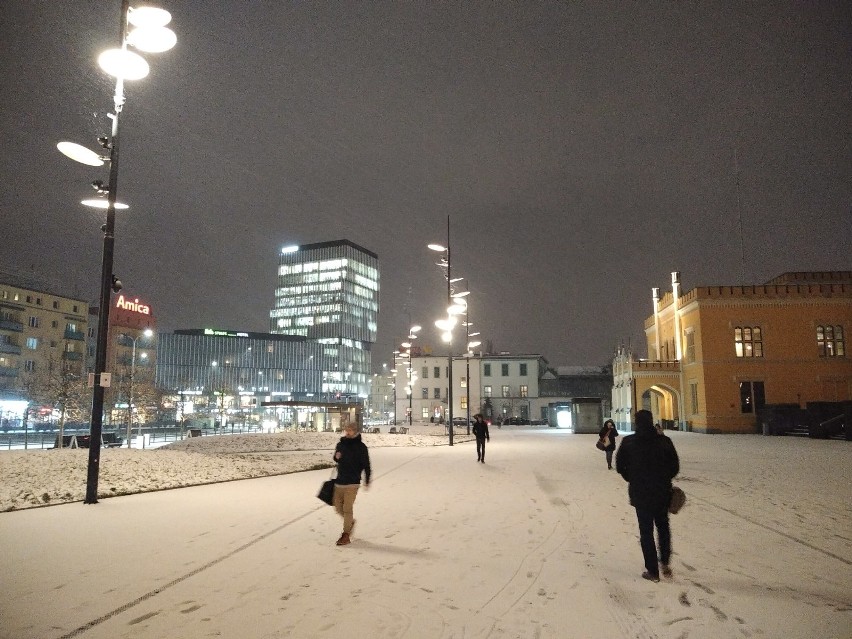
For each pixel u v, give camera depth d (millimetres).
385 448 34125
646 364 52750
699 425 48344
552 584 6773
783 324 47500
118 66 12117
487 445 36156
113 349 93500
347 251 173125
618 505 12570
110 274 13109
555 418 71125
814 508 12062
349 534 8844
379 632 5301
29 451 19734
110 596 6293
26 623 5496
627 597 6289
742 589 6562
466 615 5746
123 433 63125
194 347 142375
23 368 79750
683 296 51906
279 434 39062
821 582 6836
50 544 8734
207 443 33344
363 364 175500
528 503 12891
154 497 13703
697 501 13016
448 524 10438
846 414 34656
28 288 82125
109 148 13492
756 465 21094
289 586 6684
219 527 10125
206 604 6055
